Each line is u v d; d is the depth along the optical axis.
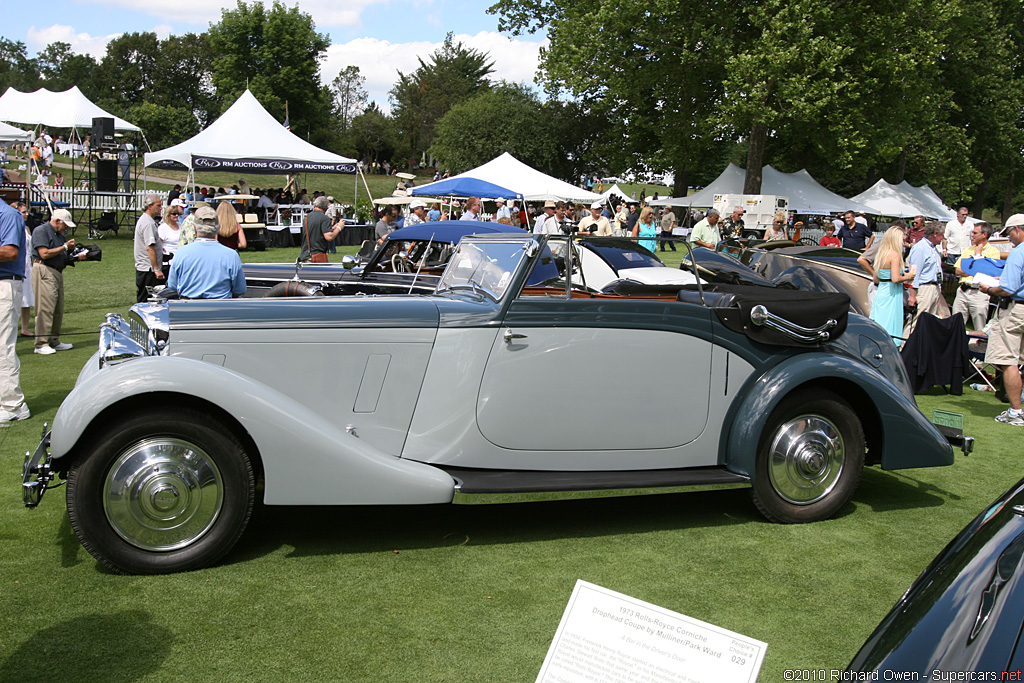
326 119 72.38
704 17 28.41
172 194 24.05
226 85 64.62
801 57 25.38
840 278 8.66
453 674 2.70
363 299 4.00
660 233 22.73
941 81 39.53
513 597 3.29
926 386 7.82
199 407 3.44
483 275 4.18
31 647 2.80
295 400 3.71
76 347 8.59
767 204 27.56
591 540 3.97
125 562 3.37
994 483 5.09
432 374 3.84
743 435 4.07
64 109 24.80
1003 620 1.68
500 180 22.94
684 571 3.60
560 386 3.90
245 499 3.48
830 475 4.28
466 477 3.81
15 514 4.15
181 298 4.88
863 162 30.12
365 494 3.50
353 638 2.93
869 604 3.30
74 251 8.48
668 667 1.72
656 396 4.03
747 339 4.15
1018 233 6.55
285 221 23.36
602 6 28.38
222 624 3.01
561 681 1.81
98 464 3.29
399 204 24.28
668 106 33.28
